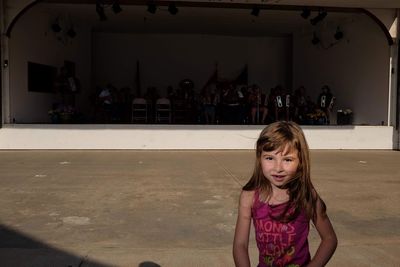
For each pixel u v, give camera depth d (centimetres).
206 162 934
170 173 792
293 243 197
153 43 1828
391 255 393
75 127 1138
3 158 973
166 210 536
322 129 1191
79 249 403
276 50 1864
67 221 489
